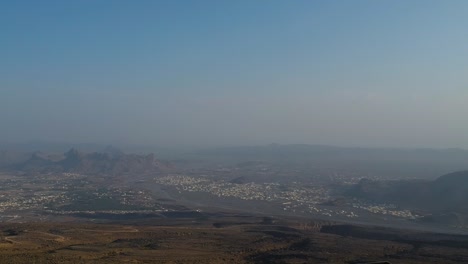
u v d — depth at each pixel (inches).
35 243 6417.3
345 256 6451.8
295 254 6451.8
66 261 5128.0
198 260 5816.9
